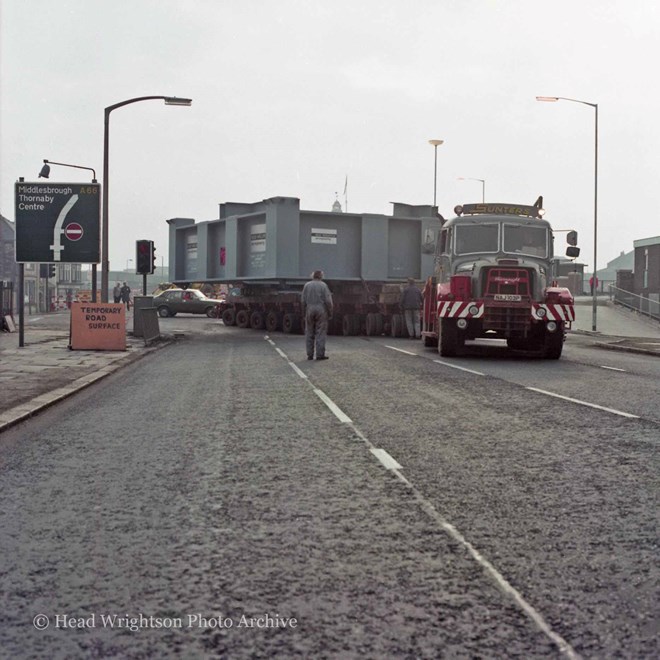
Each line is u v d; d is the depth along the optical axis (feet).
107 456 23.97
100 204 72.18
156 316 90.43
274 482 20.26
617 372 50.19
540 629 11.28
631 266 423.64
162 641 10.99
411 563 14.06
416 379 44.96
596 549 14.79
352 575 13.47
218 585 13.05
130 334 94.84
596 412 31.96
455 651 10.61
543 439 26.04
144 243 88.79
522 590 12.75
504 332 61.26
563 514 17.17
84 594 12.71
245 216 98.99
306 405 34.37
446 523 16.53
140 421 30.78
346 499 18.52
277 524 16.53
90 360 59.31
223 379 46.06
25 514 17.48
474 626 11.39
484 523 16.52
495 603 12.23
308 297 59.47
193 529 16.21
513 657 10.44
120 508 17.90
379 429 28.12
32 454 24.48
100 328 69.00
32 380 45.27
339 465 22.22
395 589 12.82
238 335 101.14
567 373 49.06
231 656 10.53
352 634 11.15
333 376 46.80
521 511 17.42
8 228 203.41
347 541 15.34
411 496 18.78
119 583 13.19
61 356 63.00
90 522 16.80
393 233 100.58
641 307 137.28
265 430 28.12
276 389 40.50
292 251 93.71
